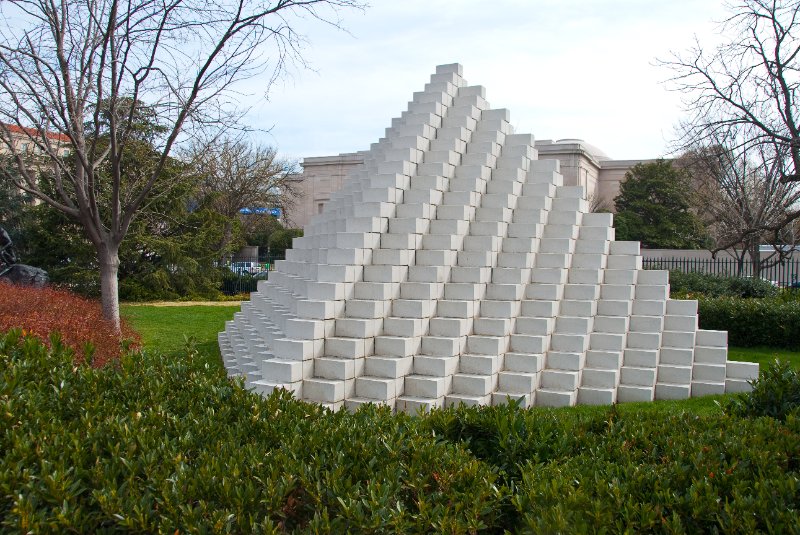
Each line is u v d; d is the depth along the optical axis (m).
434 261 8.78
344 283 8.12
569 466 3.92
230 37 10.95
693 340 9.41
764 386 5.71
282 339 7.70
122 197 20.45
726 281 20.05
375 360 7.75
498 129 10.38
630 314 9.52
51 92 10.60
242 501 2.99
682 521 3.33
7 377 4.11
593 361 8.92
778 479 3.62
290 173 45.66
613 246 9.95
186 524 2.79
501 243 9.41
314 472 3.38
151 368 5.20
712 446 4.26
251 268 34.31
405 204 9.16
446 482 3.44
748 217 23.00
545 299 9.12
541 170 10.17
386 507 3.02
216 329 16.98
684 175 28.86
